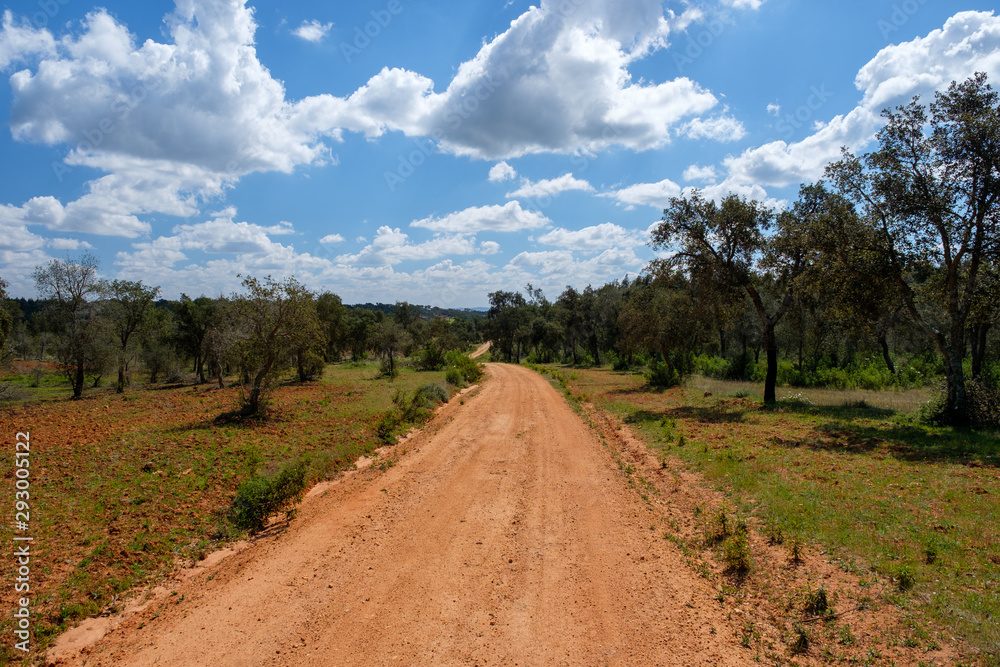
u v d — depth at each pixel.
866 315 18.19
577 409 23.88
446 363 53.28
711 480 10.81
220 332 33.50
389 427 17.25
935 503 8.51
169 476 11.67
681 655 5.05
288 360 24.11
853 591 5.91
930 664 4.58
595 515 9.33
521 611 5.97
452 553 7.72
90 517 9.07
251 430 17.69
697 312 27.02
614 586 6.57
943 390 16.55
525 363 74.62
